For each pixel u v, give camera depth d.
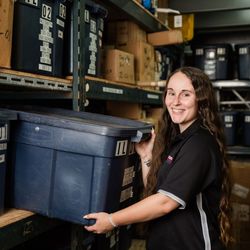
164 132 1.63
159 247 1.47
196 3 3.83
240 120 3.92
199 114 1.49
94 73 1.93
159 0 3.33
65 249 1.74
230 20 4.02
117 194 1.34
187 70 1.50
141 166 1.74
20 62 1.42
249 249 3.22
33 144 1.33
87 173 1.27
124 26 2.68
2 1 1.30
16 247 1.77
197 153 1.36
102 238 2.04
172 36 2.84
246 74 3.81
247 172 3.27
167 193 1.33
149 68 2.82
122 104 2.84
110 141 1.24
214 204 1.44
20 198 1.38
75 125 1.26
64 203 1.31
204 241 1.40
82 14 1.76
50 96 1.81
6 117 1.23
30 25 1.46
